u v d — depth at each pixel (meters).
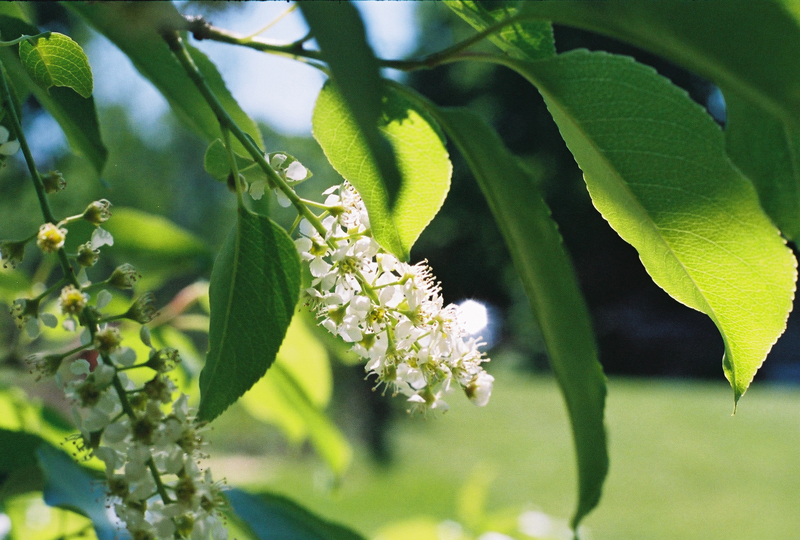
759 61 0.34
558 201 6.27
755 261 0.39
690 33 0.34
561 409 4.50
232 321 0.40
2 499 0.46
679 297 0.41
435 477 3.16
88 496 0.43
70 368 0.40
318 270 0.42
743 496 2.72
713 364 6.44
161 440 0.39
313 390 0.63
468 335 0.43
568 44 4.66
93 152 0.49
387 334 0.43
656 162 0.39
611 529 2.41
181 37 0.44
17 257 0.41
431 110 0.38
